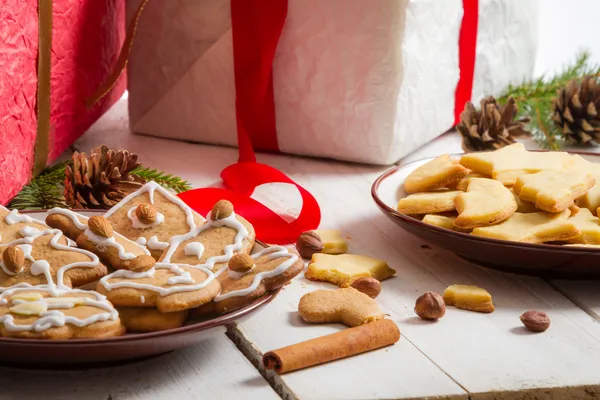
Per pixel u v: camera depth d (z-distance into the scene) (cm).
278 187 112
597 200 95
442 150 123
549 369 81
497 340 84
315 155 119
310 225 100
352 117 114
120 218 87
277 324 86
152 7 119
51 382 78
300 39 113
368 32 111
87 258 81
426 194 97
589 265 88
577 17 162
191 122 122
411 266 95
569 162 99
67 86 111
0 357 76
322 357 81
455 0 119
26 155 102
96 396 77
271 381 80
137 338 75
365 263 93
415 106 116
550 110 126
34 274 79
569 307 89
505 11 127
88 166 99
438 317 86
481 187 94
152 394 77
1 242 82
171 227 87
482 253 90
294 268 81
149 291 78
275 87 116
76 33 112
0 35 95
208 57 118
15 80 98
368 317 85
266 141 120
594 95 123
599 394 80
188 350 82
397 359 82
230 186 107
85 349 74
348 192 111
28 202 99
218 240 85
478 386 79
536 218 91
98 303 77
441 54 119
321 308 86
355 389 78
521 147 101
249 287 80
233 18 114
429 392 78
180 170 115
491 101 119
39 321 75
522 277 93
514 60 132
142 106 123
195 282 79
